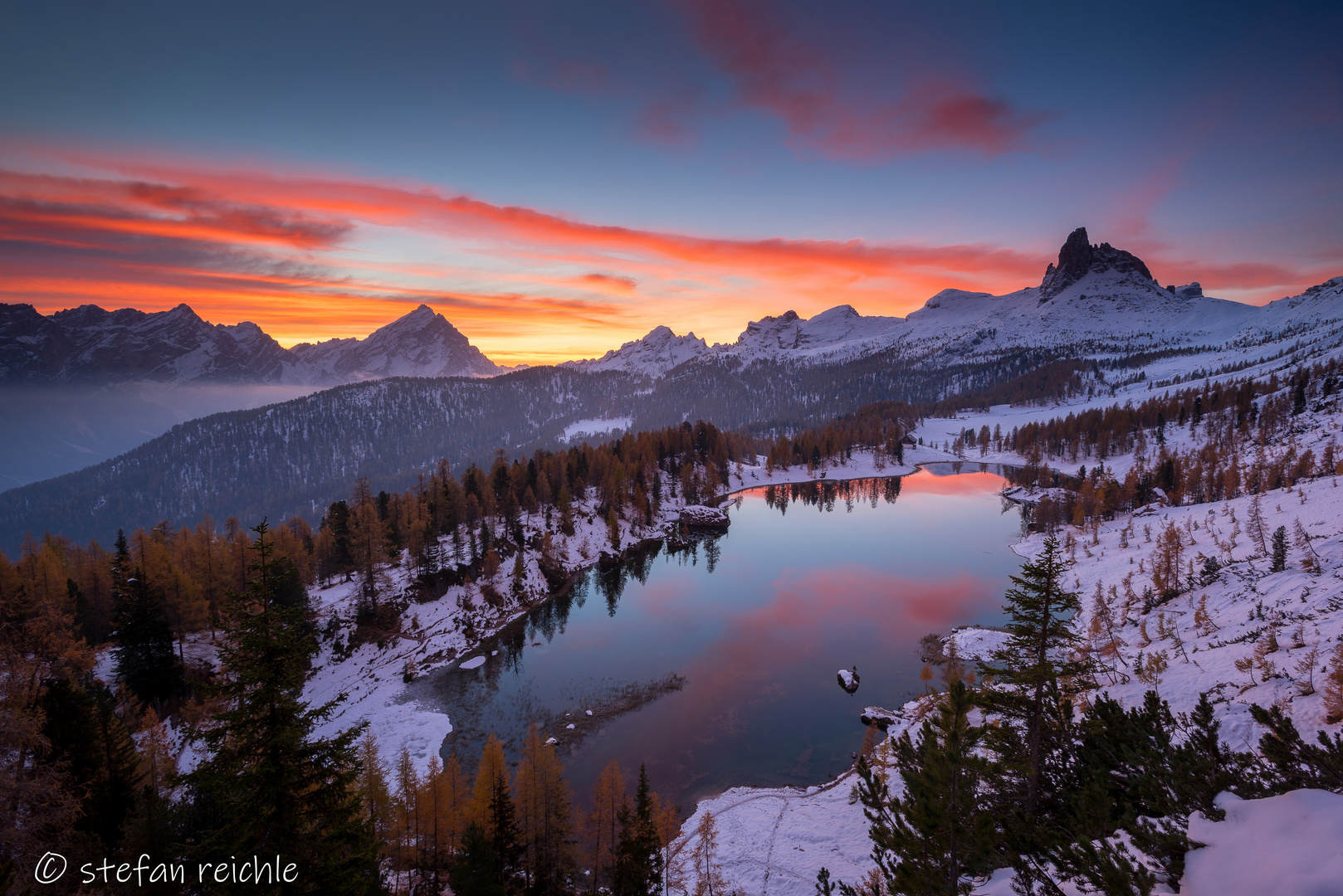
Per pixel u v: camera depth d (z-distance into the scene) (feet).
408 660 228.22
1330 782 43.01
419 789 113.60
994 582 314.14
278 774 48.52
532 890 109.60
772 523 488.02
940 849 53.78
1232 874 28.58
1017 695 71.26
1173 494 416.46
